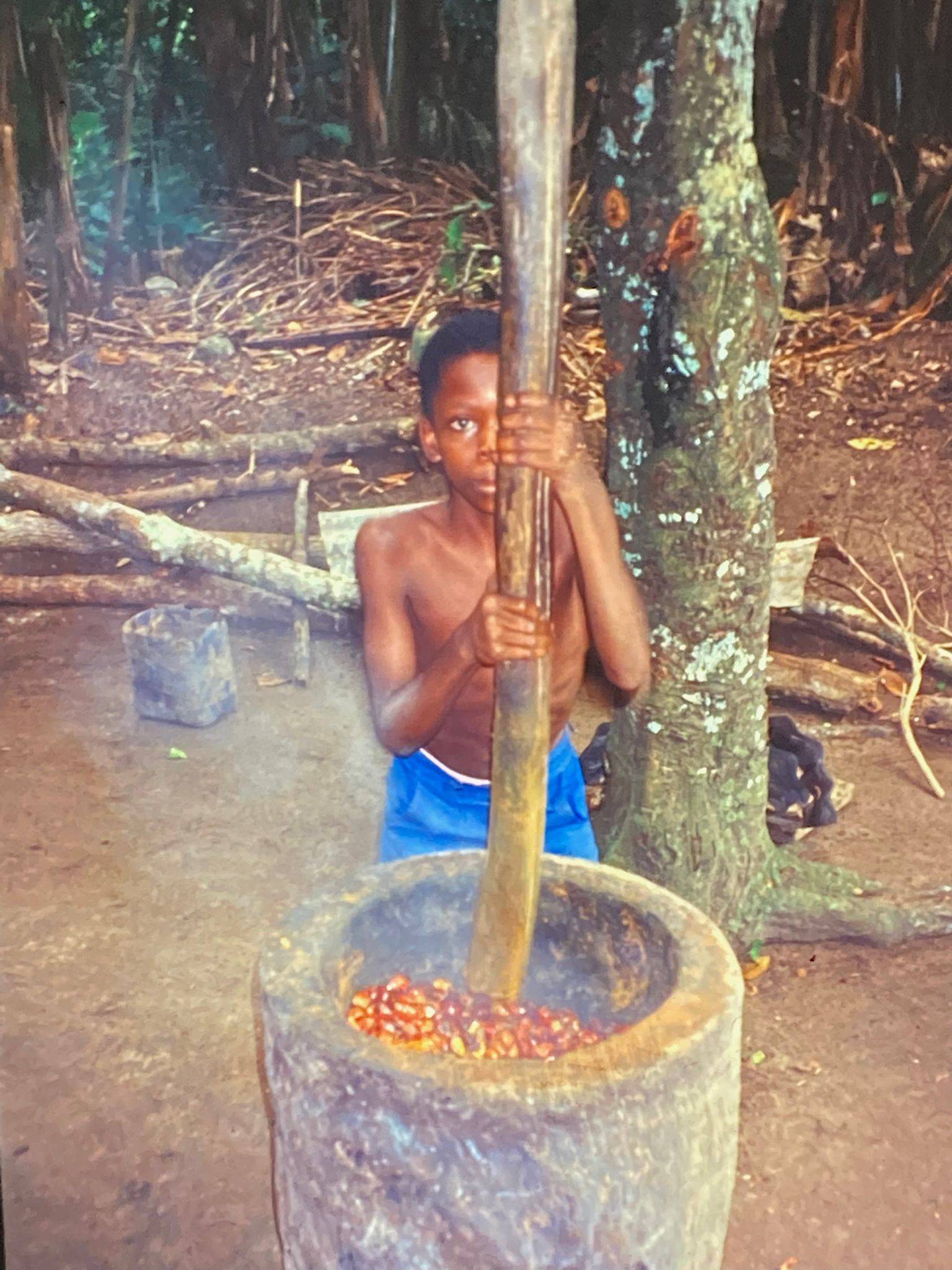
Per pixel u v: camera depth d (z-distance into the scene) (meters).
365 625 2.48
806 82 7.98
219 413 6.91
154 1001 3.04
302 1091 1.73
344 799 3.90
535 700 1.82
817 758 3.72
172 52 9.27
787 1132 2.67
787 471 5.98
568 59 1.59
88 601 5.13
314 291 8.17
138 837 3.70
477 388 2.20
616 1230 1.69
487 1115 1.63
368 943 2.04
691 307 2.79
